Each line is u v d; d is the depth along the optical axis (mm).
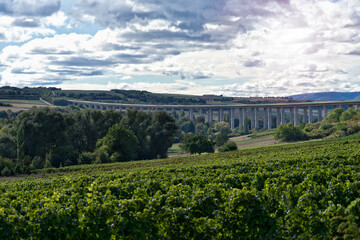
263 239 15984
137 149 100875
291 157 47688
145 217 16234
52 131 89250
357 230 14148
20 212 18562
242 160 51750
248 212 16125
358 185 18516
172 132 105688
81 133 104375
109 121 108750
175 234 16188
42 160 82312
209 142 101000
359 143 66188
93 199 18547
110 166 69688
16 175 70312
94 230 15930
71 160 85062
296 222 16094
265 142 135875
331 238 15188
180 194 18703
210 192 19078
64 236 15969
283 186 20109
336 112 166125
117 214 16188
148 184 25062
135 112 109062
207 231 16062
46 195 24578
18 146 82062
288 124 132000
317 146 69688
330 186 18812
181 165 54531
